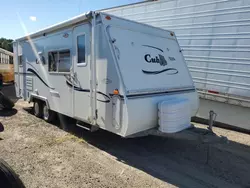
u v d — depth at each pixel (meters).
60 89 4.65
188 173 3.30
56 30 4.62
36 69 5.62
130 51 3.55
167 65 4.14
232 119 5.83
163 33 4.41
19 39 6.38
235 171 3.43
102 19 3.44
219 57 5.79
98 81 3.58
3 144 4.13
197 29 6.12
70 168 3.28
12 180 2.15
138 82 3.44
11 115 6.33
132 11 7.59
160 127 3.55
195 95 4.56
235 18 5.40
